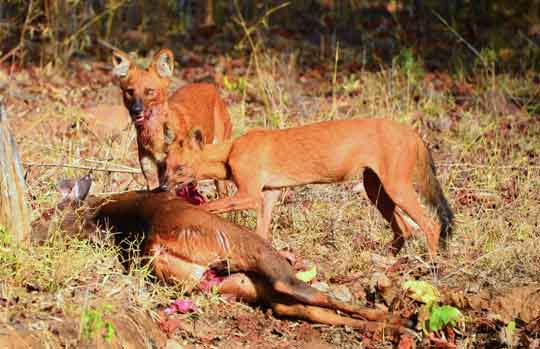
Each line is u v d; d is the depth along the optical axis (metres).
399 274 10.59
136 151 14.96
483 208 12.44
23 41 19.66
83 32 21.62
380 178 10.96
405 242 11.35
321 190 13.08
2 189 9.57
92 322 8.34
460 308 9.72
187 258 9.66
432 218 11.09
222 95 18.39
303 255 11.23
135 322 8.86
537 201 12.68
